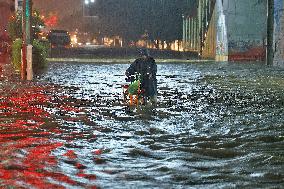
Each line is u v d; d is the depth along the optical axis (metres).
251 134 14.90
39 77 36.41
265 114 19.19
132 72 21.89
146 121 17.38
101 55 78.75
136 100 21.92
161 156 12.01
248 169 10.66
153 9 116.94
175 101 23.23
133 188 9.34
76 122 17.05
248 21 67.44
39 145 13.16
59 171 10.51
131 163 11.28
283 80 36.59
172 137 14.50
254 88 30.27
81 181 9.78
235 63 62.94
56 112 19.38
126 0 134.75
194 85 32.12
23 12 33.81
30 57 34.00
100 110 20.08
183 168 10.80
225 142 13.61
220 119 17.89
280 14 55.75
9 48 55.62
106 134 14.90
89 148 12.88
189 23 91.31
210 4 74.31
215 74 42.81
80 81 34.09
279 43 56.25
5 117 17.95
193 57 79.12
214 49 73.00
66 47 84.19
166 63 63.09
